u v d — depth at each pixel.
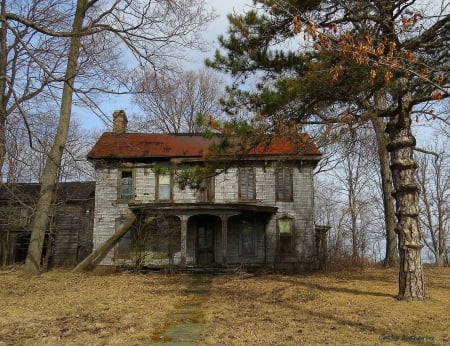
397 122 12.34
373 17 10.36
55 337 9.16
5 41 16.52
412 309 11.20
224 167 13.28
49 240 29.33
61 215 30.97
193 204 24.11
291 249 25.88
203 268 23.69
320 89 10.94
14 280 19.70
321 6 11.22
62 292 16.19
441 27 10.77
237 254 26.08
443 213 46.88
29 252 21.45
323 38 6.74
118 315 11.56
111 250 25.66
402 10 10.46
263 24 12.65
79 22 18.55
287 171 26.53
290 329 9.60
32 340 8.91
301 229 26.08
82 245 30.67
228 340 8.77
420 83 10.86
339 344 8.23
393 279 18.14
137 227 24.98
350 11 10.23
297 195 26.33
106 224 26.28
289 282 18.42
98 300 14.15
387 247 25.09
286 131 11.90
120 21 15.02
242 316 11.22
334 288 15.71
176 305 13.27
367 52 7.03
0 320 10.93
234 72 13.05
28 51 11.67
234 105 12.21
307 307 12.16
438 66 8.65
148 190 26.50
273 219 26.17
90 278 21.14
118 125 28.58
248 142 12.09
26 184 32.22
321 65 10.52
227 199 26.28
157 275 22.80
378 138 25.31
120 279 20.78
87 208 31.33
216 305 13.09
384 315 10.70
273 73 12.87
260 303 13.17
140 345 8.53
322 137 12.09
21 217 25.27
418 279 12.37
